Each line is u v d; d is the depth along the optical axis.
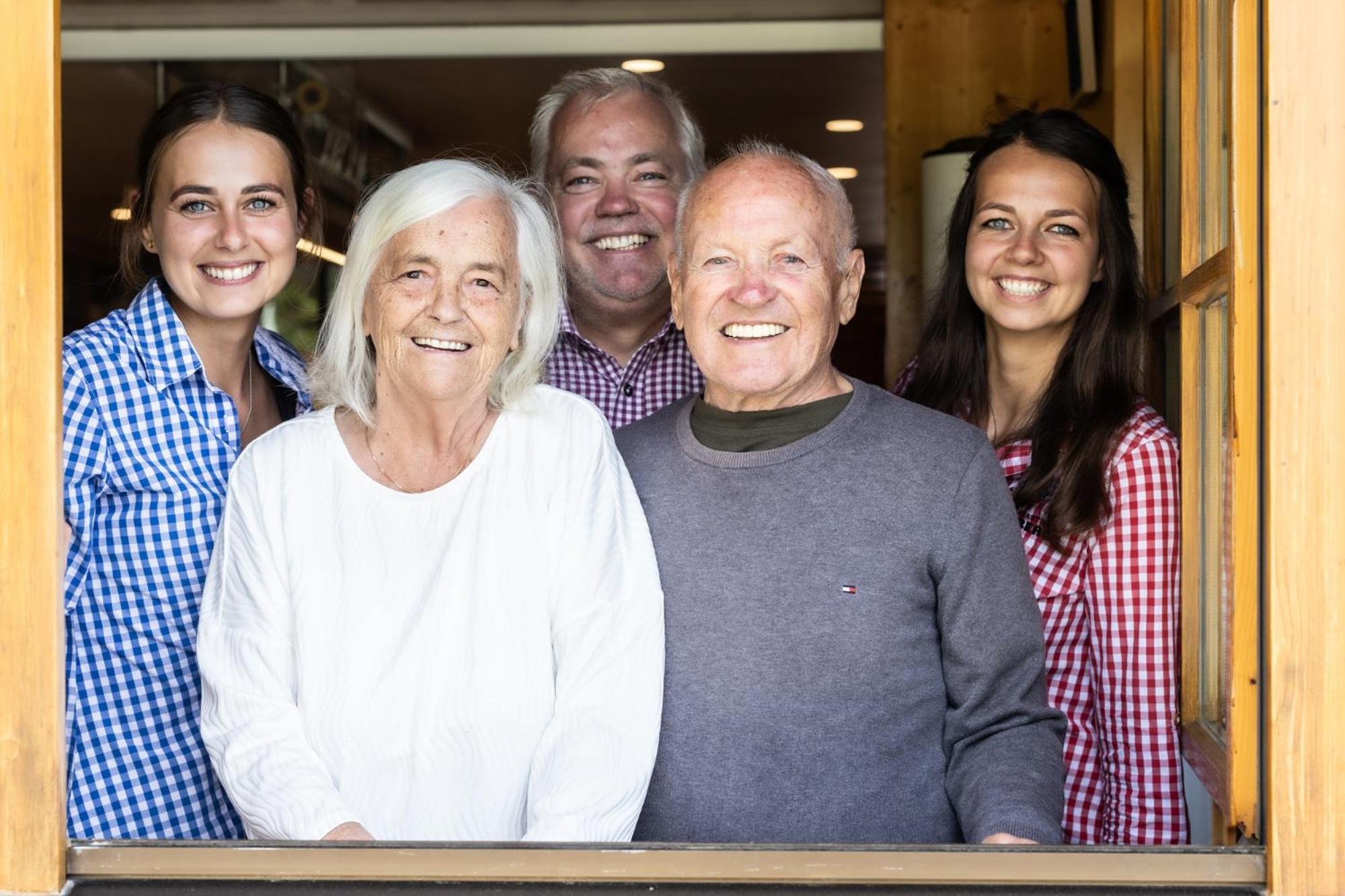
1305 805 1.53
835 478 2.00
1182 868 1.57
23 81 1.61
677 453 2.11
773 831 1.96
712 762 1.97
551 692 1.96
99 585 2.21
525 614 1.96
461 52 5.07
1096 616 2.32
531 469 2.03
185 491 2.24
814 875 1.60
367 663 1.94
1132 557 2.29
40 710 1.61
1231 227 1.59
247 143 2.34
